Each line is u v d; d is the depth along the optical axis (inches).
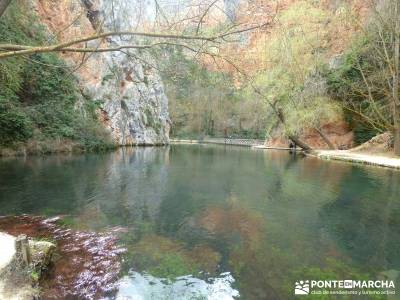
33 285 157.5
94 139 930.1
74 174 498.9
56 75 834.2
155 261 198.8
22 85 751.7
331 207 332.5
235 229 261.0
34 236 235.0
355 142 1031.0
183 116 2192.4
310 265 196.9
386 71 801.6
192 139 2112.5
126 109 1304.1
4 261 153.3
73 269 185.5
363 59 939.3
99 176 492.7
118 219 282.5
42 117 777.6
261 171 590.6
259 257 207.2
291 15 828.6
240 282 175.8
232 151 1160.8
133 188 413.7
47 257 184.4
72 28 345.7
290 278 179.9
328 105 962.7
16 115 657.6
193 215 298.8
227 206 333.1
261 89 901.8
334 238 242.7
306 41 876.0
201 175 534.3
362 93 851.4
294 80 902.4
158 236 242.1
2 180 427.8
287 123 957.8
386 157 737.0
